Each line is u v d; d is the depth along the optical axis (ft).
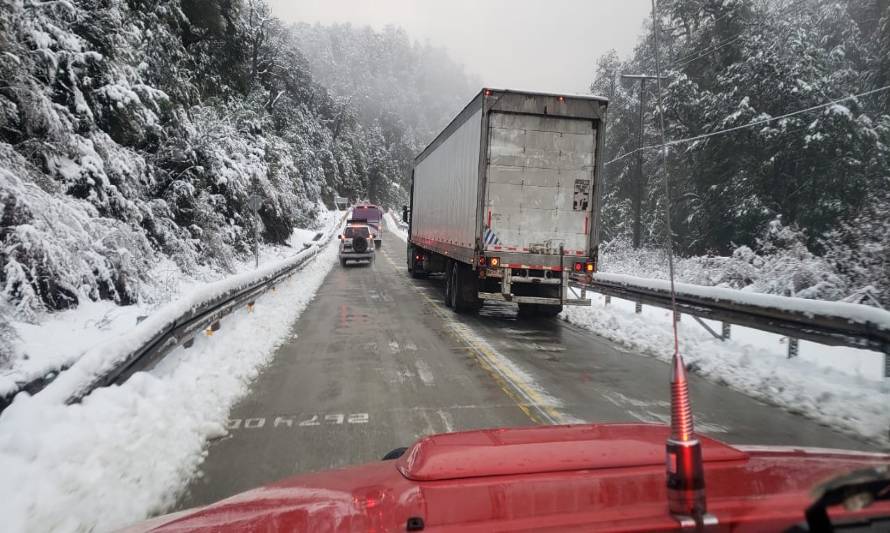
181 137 64.59
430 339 34.94
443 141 54.60
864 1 108.99
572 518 4.69
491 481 5.68
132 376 17.44
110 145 45.44
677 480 4.77
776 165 82.94
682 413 4.88
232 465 15.11
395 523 4.80
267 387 23.49
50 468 10.84
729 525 4.54
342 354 30.19
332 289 63.21
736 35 97.19
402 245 161.27
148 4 62.49
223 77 100.48
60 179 40.42
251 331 33.19
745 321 29.40
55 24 41.39
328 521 5.05
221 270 66.33
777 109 84.64
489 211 38.96
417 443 7.38
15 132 37.55
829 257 46.03
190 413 17.70
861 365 27.40
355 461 15.46
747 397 22.86
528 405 21.13
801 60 82.53
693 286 34.47
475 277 45.37
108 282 38.19
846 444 17.02
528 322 42.86
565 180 39.52
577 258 39.58
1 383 13.21
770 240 61.05
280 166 113.80
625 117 132.67
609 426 8.00
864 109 87.86
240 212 83.56
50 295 33.22
